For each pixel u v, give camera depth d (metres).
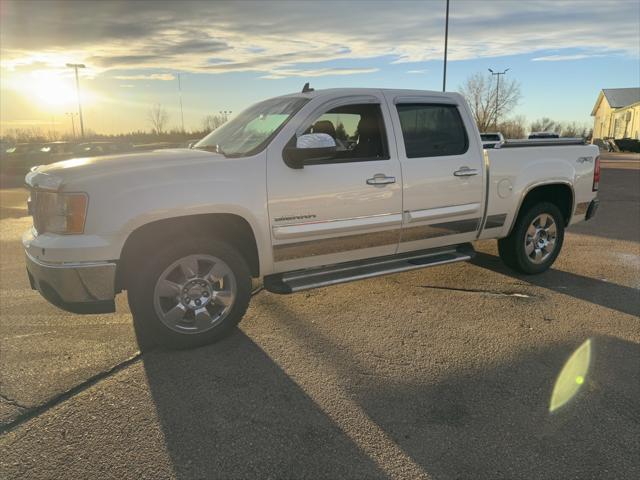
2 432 2.85
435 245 4.90
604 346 3.90
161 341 3.75
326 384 3.36
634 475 2.48
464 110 4.93
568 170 5.59
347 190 4.17
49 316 4.59
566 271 5.89
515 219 5.34
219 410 3.06
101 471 2.53
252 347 3.91
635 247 7.10
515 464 2.56
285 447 2.71
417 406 3.09
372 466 2.56
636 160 29.30
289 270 4.18
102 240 3.40
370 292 5.18
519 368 3.56
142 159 3.72
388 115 4.45
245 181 3.77
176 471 2.53
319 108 4.16
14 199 13.85
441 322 4.39
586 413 3.00
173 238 3.72
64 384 3.37
